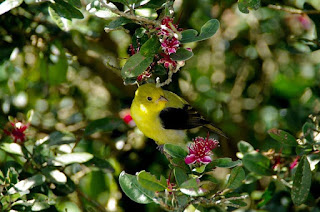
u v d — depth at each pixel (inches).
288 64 513.3
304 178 292.4
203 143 281.6
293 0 460.4
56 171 347.6
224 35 508.4
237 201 299.0
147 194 278.7
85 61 493.0
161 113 414.3
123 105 492.1
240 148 328.2
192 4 492.4
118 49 503.2
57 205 454.3
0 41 439.8
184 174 272.2
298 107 488.7
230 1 496.4
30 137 414.9
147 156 477.1
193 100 509.7
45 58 472.7
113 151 473.4
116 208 476.1
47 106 498.6
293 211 394.3
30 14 441.1
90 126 415.2
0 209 316.8
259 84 519.8
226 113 511.8
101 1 252.4
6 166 365.4
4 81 478.3
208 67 514.9
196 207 299.0
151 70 319.6
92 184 486.9
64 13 298.2
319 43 396.8
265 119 503.8
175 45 261.9
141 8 284.5
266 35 508.4
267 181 420.2
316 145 308.3
